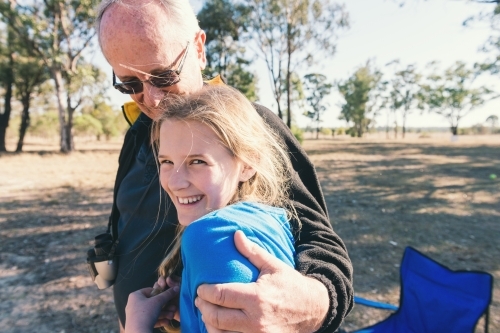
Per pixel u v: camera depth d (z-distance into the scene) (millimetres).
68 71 22766
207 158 782
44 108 32562
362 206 7465
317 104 54656
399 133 80688
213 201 792
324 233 1006
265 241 734
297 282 692
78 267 4461
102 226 6266
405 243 5109
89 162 18109
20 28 20906
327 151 24812
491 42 20797
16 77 25938
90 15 20656
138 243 1307
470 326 2342
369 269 4246
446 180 10961
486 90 44719
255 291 618
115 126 51969
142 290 960
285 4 25500
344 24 25938
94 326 3197
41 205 8023
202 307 633
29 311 3449
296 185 1091
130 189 1366
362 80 55812
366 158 18969
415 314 2576
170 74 1112
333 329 803
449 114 49250
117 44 1074
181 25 1132
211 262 644
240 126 840
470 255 4645
